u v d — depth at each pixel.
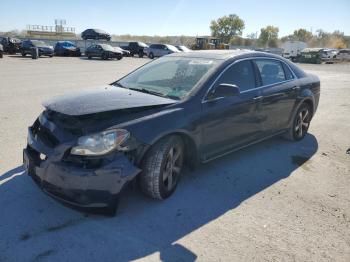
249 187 4.44
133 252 3.06
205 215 3.71
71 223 3.43
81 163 3.28
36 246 3.07
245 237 3.36
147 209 3.75
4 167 4.58
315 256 3.13
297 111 6.14
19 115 7.48
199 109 4.12
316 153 5.89
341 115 9.18
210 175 4.73
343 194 4.39
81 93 4.08
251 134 5.09
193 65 4.71
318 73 25.77
